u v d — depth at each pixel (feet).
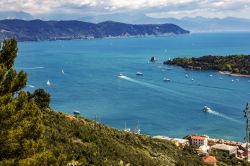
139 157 224.74
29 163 70.54
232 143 476.54
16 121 73.41
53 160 77.05
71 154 159.22
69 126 213.87
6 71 76.89
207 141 472.03
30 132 75.72
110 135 256.11
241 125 545.03
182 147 402.93
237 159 428.97
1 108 69.31
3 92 75.72
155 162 238.27
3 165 68.64
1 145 71.31
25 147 72.69
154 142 314.96
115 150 210.38
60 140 174.09
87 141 201.87
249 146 462.19
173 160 276.21
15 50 82.48
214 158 382.01
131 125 536.83
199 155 398.01
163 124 545.03
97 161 171.32
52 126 192.03
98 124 277.23
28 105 77.61
